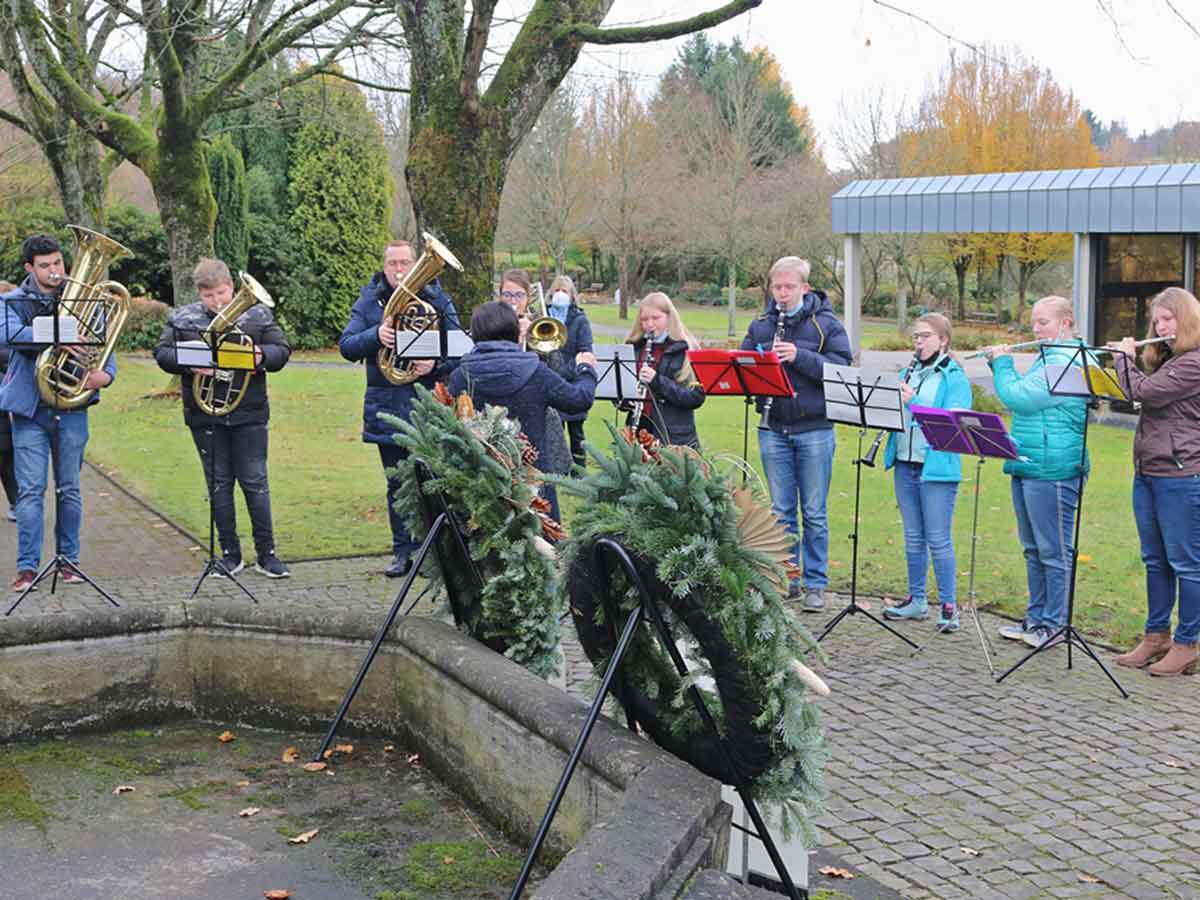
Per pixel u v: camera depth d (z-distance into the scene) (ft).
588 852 8.58
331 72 47.62
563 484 11.02
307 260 100.22
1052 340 21.84
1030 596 23.25
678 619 11.00
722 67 121.80
